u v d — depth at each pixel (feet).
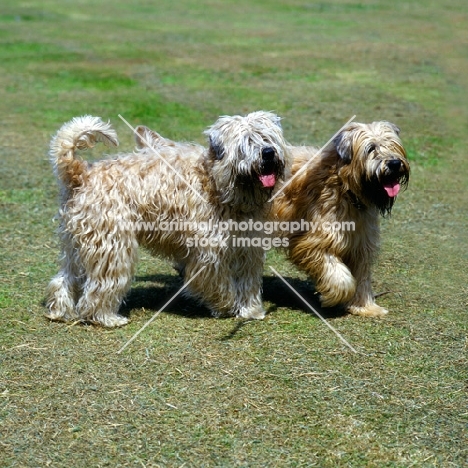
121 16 43.98
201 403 10.34
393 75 27.20
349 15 42.73
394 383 10.69
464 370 10.94
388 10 43.83
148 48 32.76
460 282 13.23
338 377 10.80
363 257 12.40
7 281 13.07
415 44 33.19
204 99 23.76
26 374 10.83
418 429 9.96
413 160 18.52
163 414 10.17
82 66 28.86
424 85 25.68
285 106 22.89
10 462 9.50
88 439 9.82
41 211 15.71
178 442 9.77
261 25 39.96
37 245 14.33
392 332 11.81
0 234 14.67
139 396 10.45
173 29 38.75
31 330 11.77
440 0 46.96
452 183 17.33
